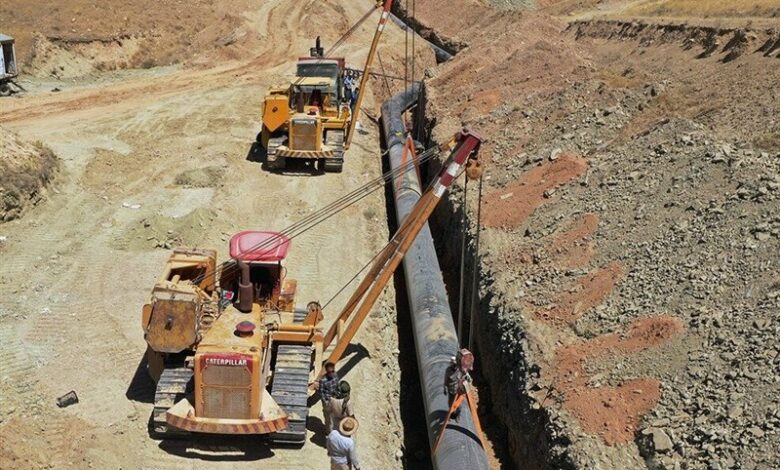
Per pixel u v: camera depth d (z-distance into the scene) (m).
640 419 12.77
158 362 14.09
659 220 17.22
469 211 21.55
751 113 20.61
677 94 23.62
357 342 16.69
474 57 36.34
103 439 13.08
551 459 13.12
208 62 43.75
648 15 41.69
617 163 20.41
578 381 14.17
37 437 12.98
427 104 32.91
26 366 14.91
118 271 19.02
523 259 18.77
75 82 38.69
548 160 22.47
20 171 22.06
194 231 21.31
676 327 14.05
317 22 52.97
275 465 12.87
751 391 12.06
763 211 15.57
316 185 25.83
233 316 13.25
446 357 15.23
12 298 17.33
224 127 30.78
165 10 49.44
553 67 31.28
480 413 16.42
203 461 12.83
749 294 13.91
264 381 13.18
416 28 59.25
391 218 24.70
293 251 20.88
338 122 27.34
